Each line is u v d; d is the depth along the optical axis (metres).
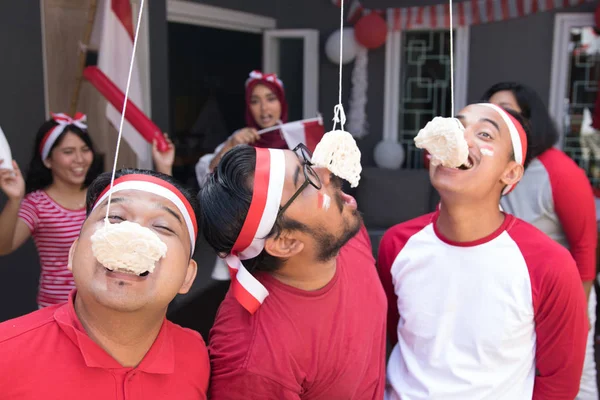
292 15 5.13
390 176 4.43
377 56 4.99
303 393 1.03
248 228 0.96
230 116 5.55
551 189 1.74
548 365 1.19
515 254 1.19
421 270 1.28
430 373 1.23
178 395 0.93
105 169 3.16
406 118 5.08
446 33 4.81
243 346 0.99
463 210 1.20
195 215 0.96
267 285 1.06
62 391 0.82
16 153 2.60
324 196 0.96
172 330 0.99
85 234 0.84
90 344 0.84
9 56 2.53
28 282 2.72
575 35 4.52
